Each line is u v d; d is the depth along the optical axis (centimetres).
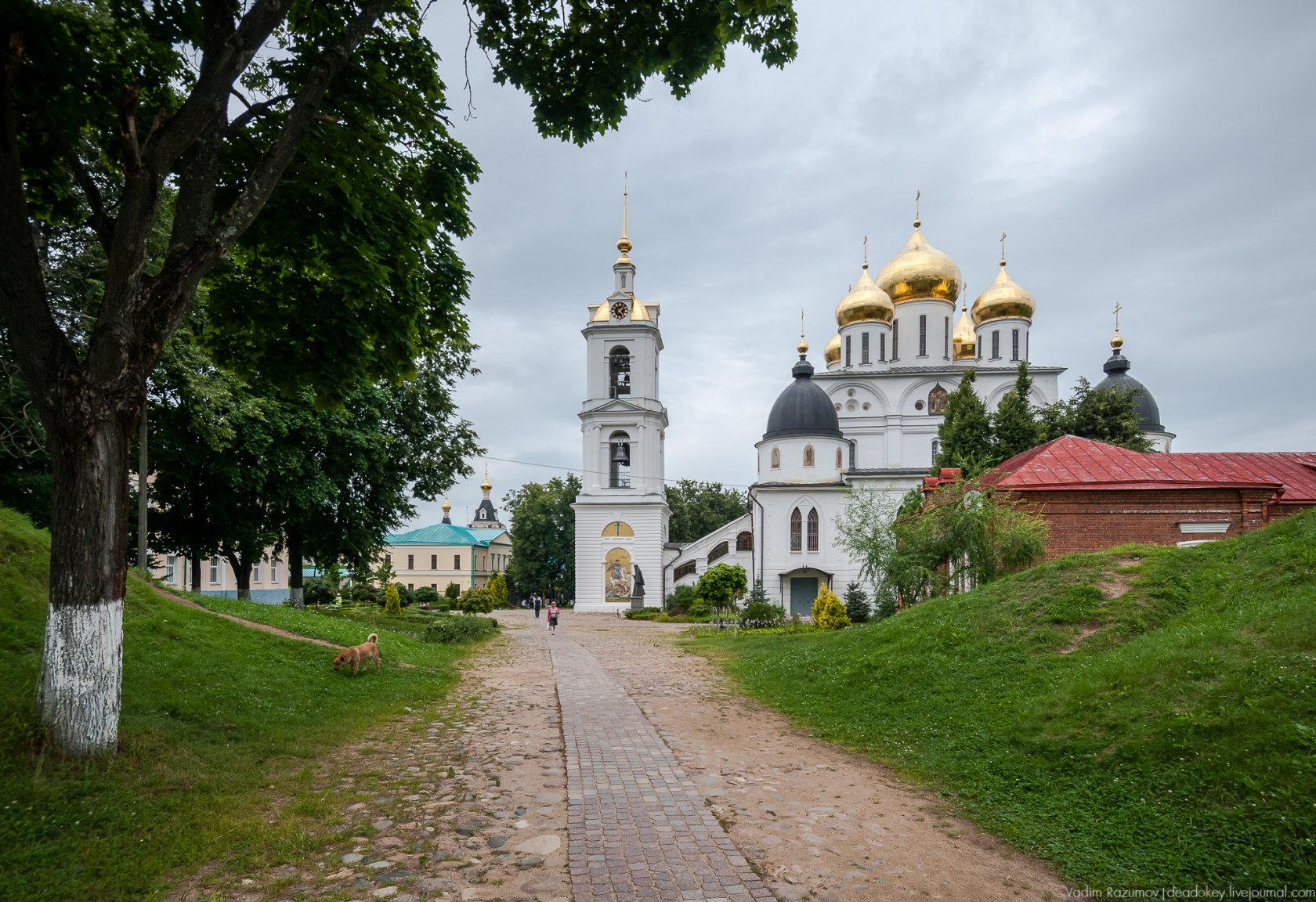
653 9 936
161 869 514
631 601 4759
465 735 942
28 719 654
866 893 504
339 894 492
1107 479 1841
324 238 912
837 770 799
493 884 509
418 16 930
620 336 5050
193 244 712
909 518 2353
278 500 2281
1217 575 1096
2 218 631
